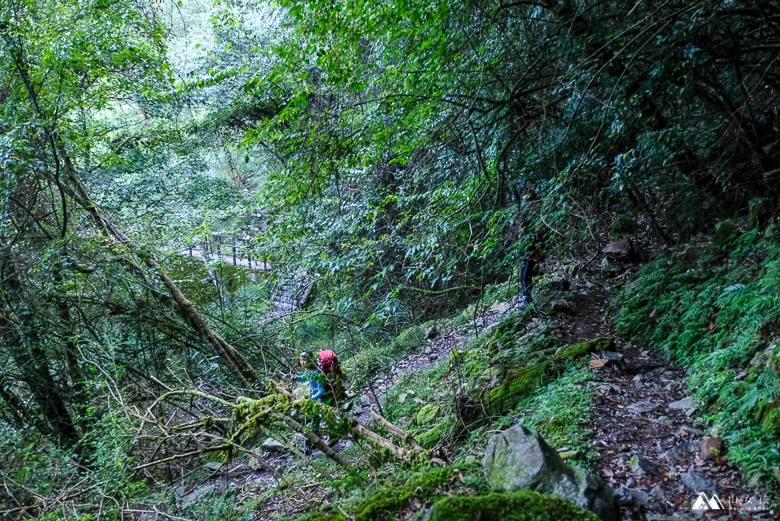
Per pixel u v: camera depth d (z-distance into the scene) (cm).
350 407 673
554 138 609
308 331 1239
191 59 1269
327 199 962
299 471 592
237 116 1531
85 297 823
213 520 512
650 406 404
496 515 241
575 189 558
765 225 509
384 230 1024
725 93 527
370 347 948
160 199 1270
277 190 759
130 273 841
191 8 1670
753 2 482
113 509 482
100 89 863
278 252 1066
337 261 855
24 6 720
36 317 779
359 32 568
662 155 525
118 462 514
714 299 484
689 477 305
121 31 809
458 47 616
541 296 710
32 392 805
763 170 515
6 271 755
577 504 254
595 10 542
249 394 802
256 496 570
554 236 609
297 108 627
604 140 533
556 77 565
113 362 729
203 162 1494
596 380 456
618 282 681
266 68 1168
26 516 547
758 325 397
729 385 367
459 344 791
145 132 1245
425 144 716
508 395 496
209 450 502
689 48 441
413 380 731
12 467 603
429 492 281
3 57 682
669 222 652
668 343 496
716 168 562
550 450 288
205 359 900
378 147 686
